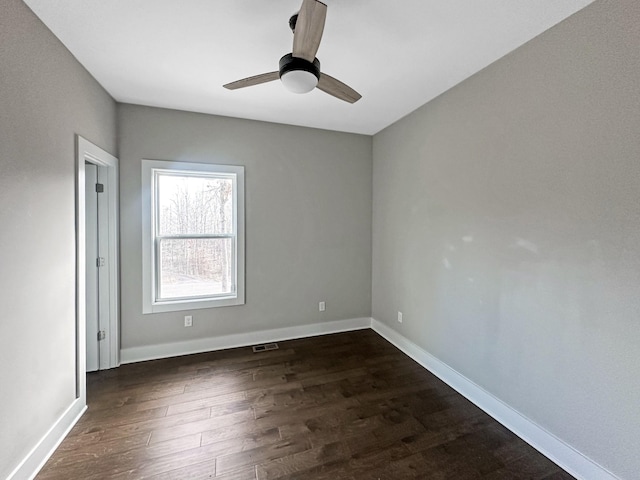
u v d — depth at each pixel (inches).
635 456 54.2
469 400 89.7
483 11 62.6
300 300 138.3
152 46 75.5
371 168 149.0
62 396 72.7
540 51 69.3
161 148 113.7
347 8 61.9
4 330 55.2
